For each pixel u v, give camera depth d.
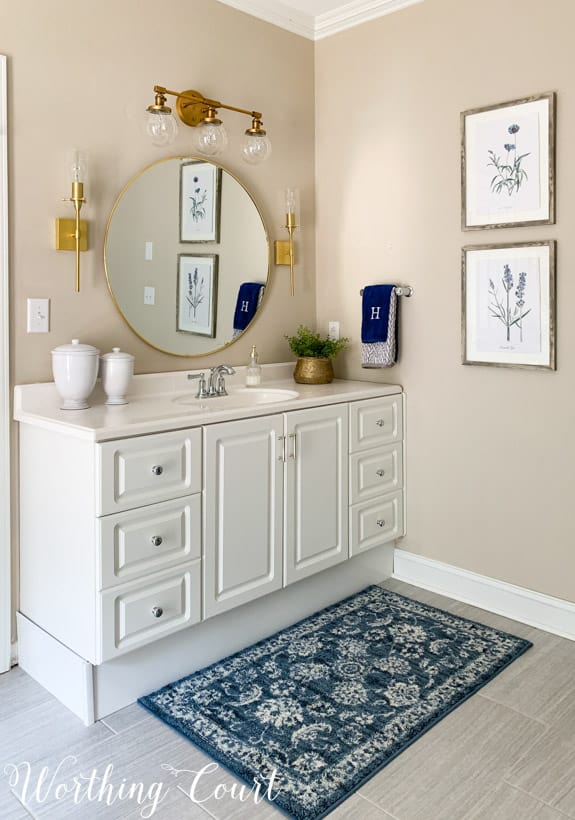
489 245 2.64
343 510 2.75
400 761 1.84
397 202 2.97
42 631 2.21
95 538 1.94
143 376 2.63
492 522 2.77
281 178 3.13
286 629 2.61
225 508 2.28
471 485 2.82
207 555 2.24
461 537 2.88
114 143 2.50
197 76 2.76
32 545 2.25
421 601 2.87
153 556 2.08
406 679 2.24
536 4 2.48
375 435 2.88
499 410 2.71
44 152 2.31
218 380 2.75
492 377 2.72
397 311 2.98
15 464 2.30
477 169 2.66
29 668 2.30
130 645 2.04
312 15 3.13
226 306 2.93
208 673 2.29
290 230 3.08
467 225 2.71
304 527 2.59
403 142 2.92
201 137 2.59
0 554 2.30
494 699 2.13
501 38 2.58
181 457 2.13
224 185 2.89
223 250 2.90
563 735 1.95
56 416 2.14
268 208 3.09
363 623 2.66
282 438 2.46
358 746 1.89
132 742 1.94
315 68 3.25
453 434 2.87
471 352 2.74
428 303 2.89
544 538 2.62
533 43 2.50
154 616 2.09
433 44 2.79
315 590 2.75
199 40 2.75
